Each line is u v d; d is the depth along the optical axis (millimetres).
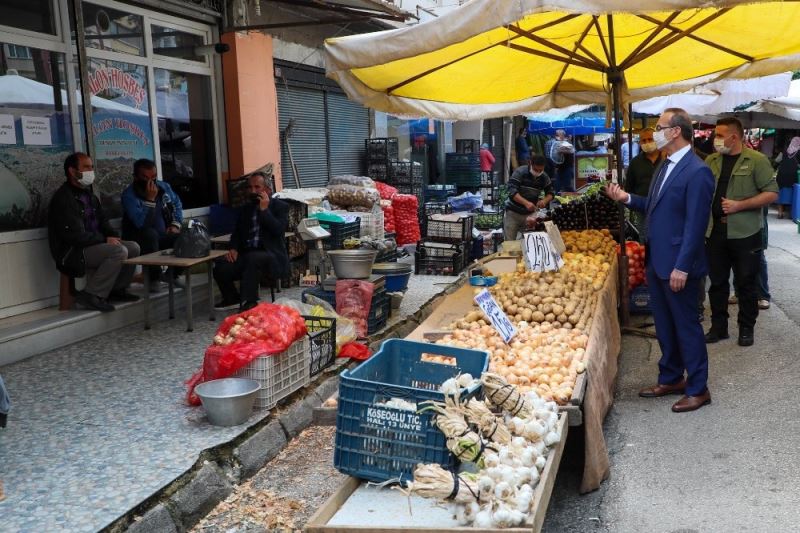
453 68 8125
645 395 6184
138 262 7445
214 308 8492
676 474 4711
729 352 7289
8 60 7203
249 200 8039
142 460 4461
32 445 4719
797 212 18969
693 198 5535
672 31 7504
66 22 7770
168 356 6711
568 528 4133
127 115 8820
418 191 15617
